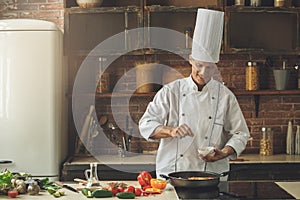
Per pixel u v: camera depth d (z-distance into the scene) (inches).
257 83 197.0
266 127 203.8
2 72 178.7
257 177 177.8
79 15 195.9
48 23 180.7
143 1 191.3
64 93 195.8
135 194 114.1
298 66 202.2
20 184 116.1
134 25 194.7
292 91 194.2
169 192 117.2
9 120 179.0
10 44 178.1
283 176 177.9
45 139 179.2
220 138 141.8
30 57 178.5
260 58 203.8
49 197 112.3
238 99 204.2
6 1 202.1
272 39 197.3
